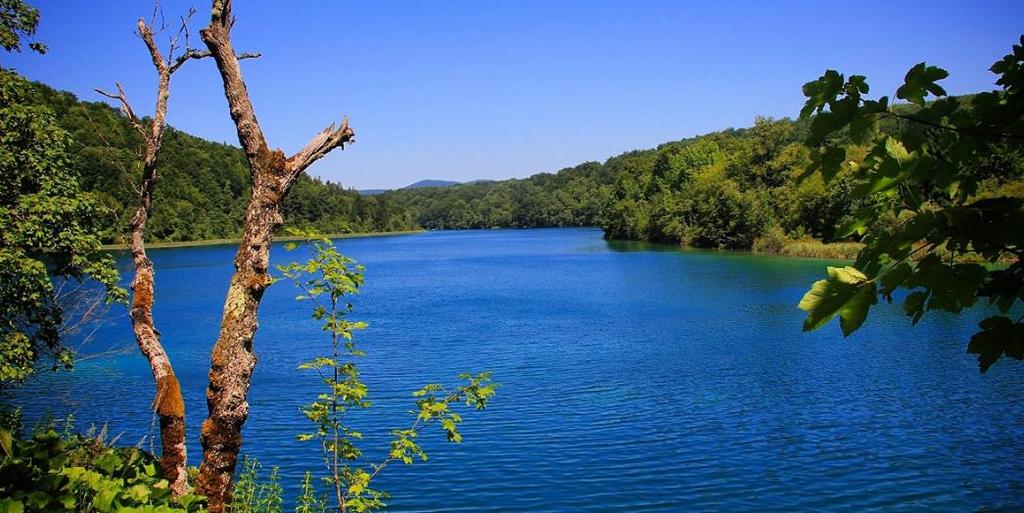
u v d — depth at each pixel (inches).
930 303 77.4
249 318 267.7
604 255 2957.7
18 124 499.5
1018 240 69.9
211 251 3489.2
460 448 592.1
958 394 722.8
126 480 264.2
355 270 293.4
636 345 1014.4
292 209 5017.2
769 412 683.4
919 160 78.2
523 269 2463.1
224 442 265.6
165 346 1052.5
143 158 316.5
